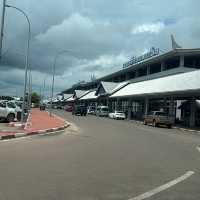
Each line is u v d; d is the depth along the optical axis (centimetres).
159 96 4956
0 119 3272
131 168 1074
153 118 4250
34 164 1068
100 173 972
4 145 1535
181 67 5562
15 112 3269
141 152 1504
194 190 810
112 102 8350
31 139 1870
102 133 2559
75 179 877
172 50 5528
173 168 1109
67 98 14512
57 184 814
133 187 815
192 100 4403
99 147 1628
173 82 4556
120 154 1401
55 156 1259
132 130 3105
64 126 2925
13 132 2081
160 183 872
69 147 1575
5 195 703
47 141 1805
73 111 7144
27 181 833
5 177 868
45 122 3503
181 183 882
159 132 3061
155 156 1390
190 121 4369
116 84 7994
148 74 6725
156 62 6344
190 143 2105
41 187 779
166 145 1891
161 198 727
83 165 1092
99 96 8138
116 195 735
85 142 1841
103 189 784
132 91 5906
